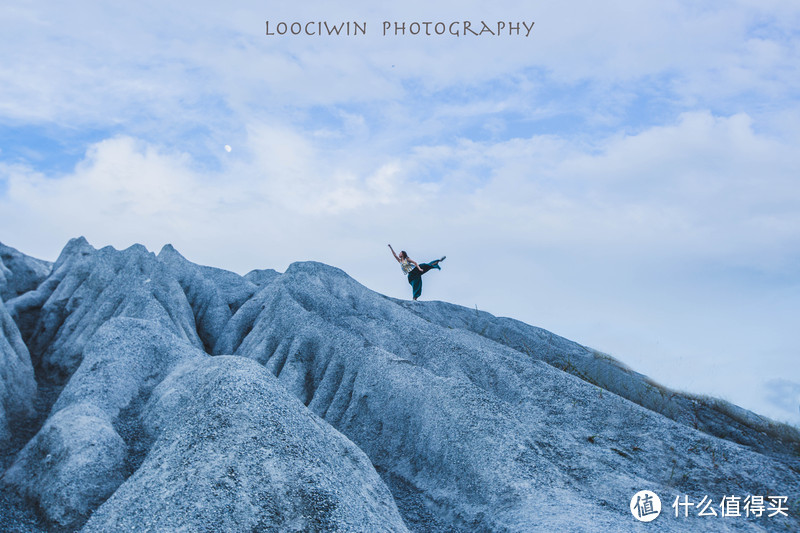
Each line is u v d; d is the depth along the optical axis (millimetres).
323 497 13656
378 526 14039
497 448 18844
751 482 18688
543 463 18312
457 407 21109
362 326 31828
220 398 15938
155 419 19812
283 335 30766
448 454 19703
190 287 38500
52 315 34531
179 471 13820
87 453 17375
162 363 24641
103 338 24875
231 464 13789
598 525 14625
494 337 39062
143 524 12734
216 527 12391
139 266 37156
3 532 15250
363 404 24328
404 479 20328
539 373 26500
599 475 18234
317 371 27984
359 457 17453
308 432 16141
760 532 15508
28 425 23984
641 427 22234
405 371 24500
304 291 35531
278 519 12844
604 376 31078
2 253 42250
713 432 24766
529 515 15711
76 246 42375
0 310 29188
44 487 16703
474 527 16609
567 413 23391
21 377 26469
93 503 16266
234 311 38531
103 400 21500
